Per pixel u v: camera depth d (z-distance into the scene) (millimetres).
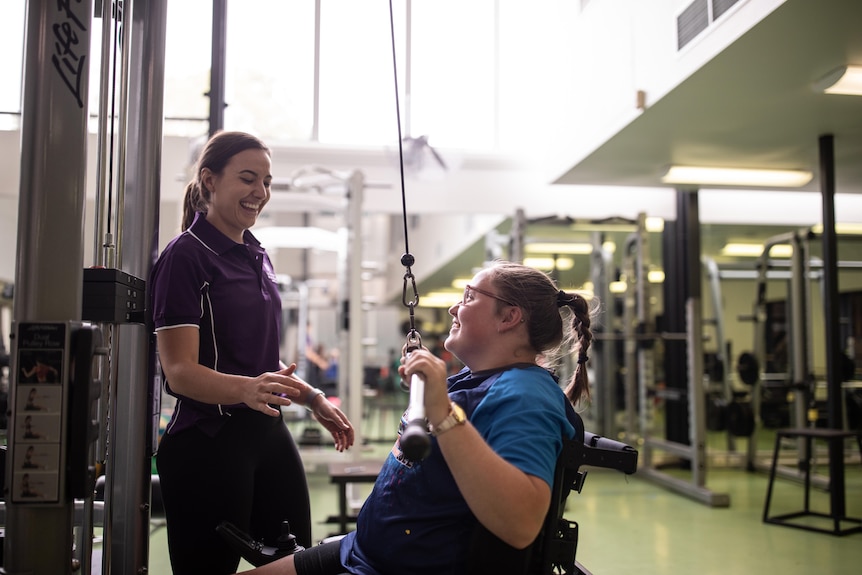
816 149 4645
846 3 2646
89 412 1239
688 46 3357
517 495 1050
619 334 6246
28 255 1257
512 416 1157
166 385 1700
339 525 4148
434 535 1219
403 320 16281
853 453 6965
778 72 3324
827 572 3369
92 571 1660
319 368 10188
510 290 1339
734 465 6672
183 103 5016
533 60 6293
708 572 3381
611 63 4297
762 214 6844
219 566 1629
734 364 9031
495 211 6344
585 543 3893
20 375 1214
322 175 5559
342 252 6184
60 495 1215
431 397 1060
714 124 4102
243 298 1686
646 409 6090
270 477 1751
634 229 6480
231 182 1696
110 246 1516
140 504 1653
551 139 5520
